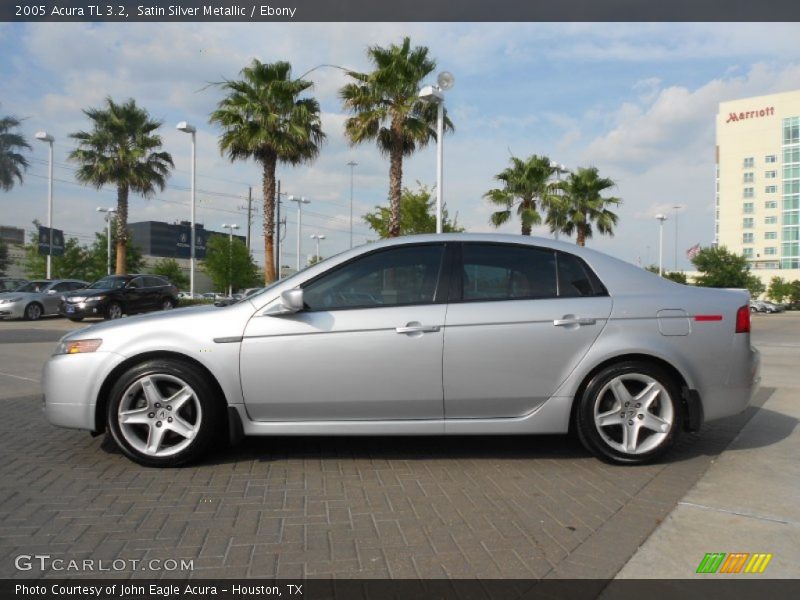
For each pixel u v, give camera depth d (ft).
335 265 15.07
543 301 14.82
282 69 77.56
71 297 65.72
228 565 9.82
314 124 80.84
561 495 12.98
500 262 15.21
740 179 352.69
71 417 14.53
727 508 12.26
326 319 14.42
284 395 14.34
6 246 171.42
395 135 68.39
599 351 14.56
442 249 15.26
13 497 12.62
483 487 13.47
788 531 11.20
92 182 100.22
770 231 342.64
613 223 96.78
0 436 17.48
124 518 11.59
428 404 14.49
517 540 10.80
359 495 12.91
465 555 10.24
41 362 34.65
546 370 14.56
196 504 12.33
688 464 15.12
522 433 14.76
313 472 14.39
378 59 68.59
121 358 14.37
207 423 14.39
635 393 14.97
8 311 72.02
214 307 15.30
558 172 87.76
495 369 14.44
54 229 109.29
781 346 51.75
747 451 16.29
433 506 12.34
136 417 14.43
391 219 69.46
